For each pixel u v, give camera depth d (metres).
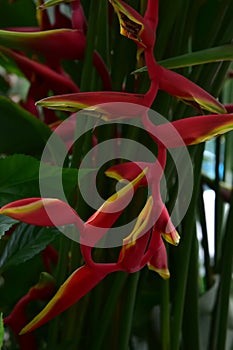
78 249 1.04
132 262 0.80
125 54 1.04
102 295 1.08
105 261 1.07
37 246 1.02
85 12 1.14
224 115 0.77
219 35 1.03
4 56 1.17
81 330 1.09
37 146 1.15
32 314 1.22
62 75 1.12
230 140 1.44
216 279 1.30
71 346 1.07
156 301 1.27
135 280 1.05
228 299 1.15
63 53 1.02
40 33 0.99
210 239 1.60
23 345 1.09
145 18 0.81
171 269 1.18
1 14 1.26
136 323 1.29
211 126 0.77
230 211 1.13
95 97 0.78
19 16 1.26
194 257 1.12
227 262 1.14
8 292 1.21
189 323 1.14
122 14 0.79
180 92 0.80
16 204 0.75
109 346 1.10
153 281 1.26
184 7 1.03
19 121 1.09
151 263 0.82
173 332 1.10
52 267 1.27
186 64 0.88
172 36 1.04
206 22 1.18
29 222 0.75
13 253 1.02
